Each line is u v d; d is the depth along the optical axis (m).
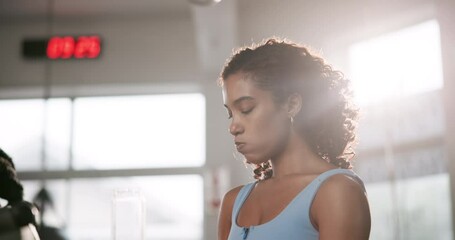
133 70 7.54
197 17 5.98
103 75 7.52
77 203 7.60
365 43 5.74
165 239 7.51
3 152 1.90
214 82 7.54
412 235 5.54
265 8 5.73
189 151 7.71
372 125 5.85
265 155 1.03
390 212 5.65
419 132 5.53
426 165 5.47
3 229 1.76
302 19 5.36
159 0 7.16
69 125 7.75
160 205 7.58
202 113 7.80
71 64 7.54
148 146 7.74
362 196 0.95
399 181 5.64
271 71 1.01
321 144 1.06
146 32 7.60
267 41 1.09
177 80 7.50
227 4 5.71
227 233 1.15
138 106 7.85
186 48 7.55
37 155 7.67
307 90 1.05
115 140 7.76
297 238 0.94
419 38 5.57
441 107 5.34
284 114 1.03
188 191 7.62
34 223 1.87
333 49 5.53
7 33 7.61
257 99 1.01
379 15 5.66
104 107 7.82
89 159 7.71
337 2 5.49
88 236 7.51
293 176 1.02
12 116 7.79
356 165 5.93
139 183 7.67
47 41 7.52
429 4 5.41
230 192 1.17
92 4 7.25
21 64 7.54
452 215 5.04
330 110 1.07
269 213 1.00
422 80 5.53
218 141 7.62
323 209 0.94
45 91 7.34
